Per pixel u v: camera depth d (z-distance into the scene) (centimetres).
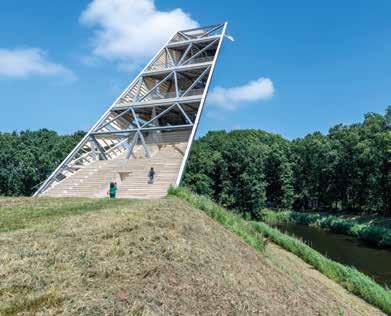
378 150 6694
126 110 4759
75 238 1212
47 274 910
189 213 2011
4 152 7712
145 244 1202
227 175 8525
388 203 6825
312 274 2342
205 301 969
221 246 1633
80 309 761
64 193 3969
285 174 9156
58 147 8394
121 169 4181
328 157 8256
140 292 877
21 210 1953
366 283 2272
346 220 7006
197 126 4156
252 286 1281
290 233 5941
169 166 3991
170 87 5716
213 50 5809
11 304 766
